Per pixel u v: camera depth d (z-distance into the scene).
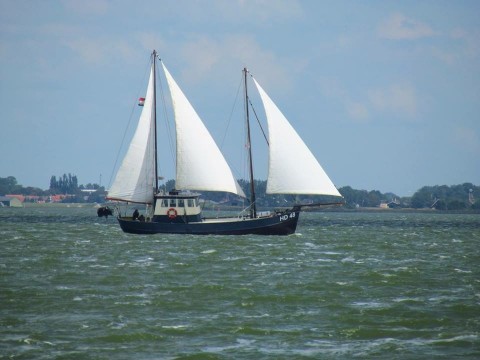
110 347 145.88
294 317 169.75
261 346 147.38
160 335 153.88
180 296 191.62
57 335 153.25
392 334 156.62
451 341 150.88
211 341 150.38
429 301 187.62
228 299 188.62
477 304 183.38
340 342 151.00
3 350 143.12
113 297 189.75
